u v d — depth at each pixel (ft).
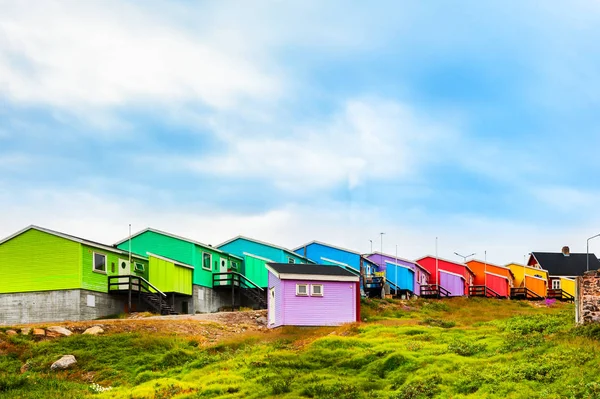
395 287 224.53
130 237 175.94
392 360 94.84
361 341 110.01
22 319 157.89
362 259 228.43
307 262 226.58
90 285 158.20
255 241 213.46
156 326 129.80
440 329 119.55
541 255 320.29
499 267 269.23
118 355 113.09
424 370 88.17
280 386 87.86
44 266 158.61
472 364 89.56
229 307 193.16
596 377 75.41
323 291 140.26
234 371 99.50
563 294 266.57
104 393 94.22
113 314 162.81
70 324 127.34
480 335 109.09
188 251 185.68
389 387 85.97
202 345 121.60
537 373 80.33
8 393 95.61
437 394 79.20
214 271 194.80
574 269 312.71
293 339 122.42
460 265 260.42
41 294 157.58
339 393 83.87
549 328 105.29
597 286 99.91
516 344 96.89
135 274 176.35
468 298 228.63
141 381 101.96
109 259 166.50
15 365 109.09
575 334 95.50
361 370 95.45
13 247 161.79
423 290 244.63
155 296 168.25
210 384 93.56
